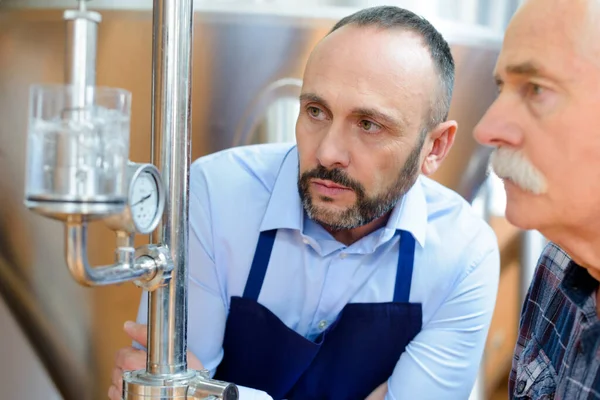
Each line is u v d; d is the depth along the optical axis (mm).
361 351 1028
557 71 521
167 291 590
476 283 1044
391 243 1009
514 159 556
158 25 589
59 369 1254
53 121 460
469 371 1052
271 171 1044
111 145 473
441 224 1056
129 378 588
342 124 840
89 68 472
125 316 1239
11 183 1213
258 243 1011
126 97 487
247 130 1205
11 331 1245
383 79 821
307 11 1188
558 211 553
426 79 863
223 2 1181
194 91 1188
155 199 546
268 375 1034
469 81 1251
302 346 1003
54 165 460
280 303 1035
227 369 1060
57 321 1246
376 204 881
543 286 781
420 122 875
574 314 667
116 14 1160
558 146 533
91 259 1217
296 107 1203
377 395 1016
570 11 519
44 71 1179
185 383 580
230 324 1032
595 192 535
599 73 514
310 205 885
